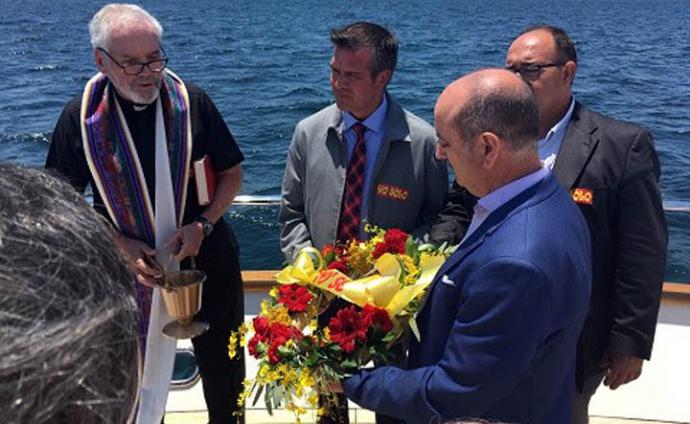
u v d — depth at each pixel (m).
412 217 2.61
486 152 1.64
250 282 3.63
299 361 1.90
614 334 2.22
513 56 2.31
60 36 35.25
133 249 2.44
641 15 64.25
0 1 78.31
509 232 1.60
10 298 0.60
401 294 1.93
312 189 2.65
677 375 3.09
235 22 45.28
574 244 1.63
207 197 2.49
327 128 2.61
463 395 1.61
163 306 2.51
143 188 2.45
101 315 0.64
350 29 2.46
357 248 2.22
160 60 2.32
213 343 2.71
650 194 2.17
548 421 1.73
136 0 80.12
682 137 13.30
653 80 21.16
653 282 2.17
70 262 0.66
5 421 0.57
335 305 2.33
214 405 2.79
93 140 2.42
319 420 2.59
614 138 2.21
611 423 2.85
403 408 1.76
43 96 18.25
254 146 12.33
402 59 26.42
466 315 1.62
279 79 21.28
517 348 1.54
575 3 94.00
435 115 1.71
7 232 0.65
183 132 2.46
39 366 0.58
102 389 0.62
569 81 2.30
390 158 2.56
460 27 43.69
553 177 1.70
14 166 0.77
